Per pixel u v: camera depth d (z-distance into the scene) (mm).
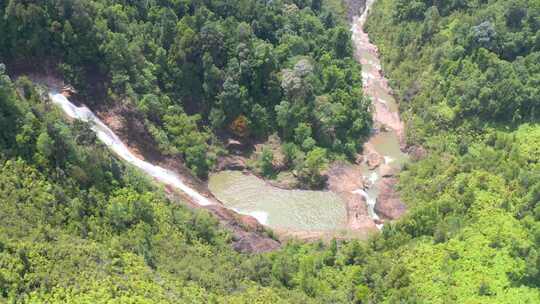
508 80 114562
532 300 78938
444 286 83000
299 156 115375
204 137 115188
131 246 78312
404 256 89812
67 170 83125
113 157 95562
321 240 98125
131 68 110562
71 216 77750
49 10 103688
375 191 114750
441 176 107500
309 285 84688
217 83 116312
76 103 104562
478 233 91000
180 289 73188
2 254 64500
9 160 78625
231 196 110188
